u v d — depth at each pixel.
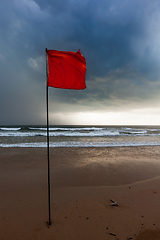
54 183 4.43
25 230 2.31
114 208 2.99
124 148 10.88
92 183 4.46
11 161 6.94
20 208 2.99
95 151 9.62
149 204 3.15
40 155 8.28
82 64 2.80
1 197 3.49
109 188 4.05
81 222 2.53
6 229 2.33
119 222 2.53
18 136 19.64
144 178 4.93
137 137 20.48
